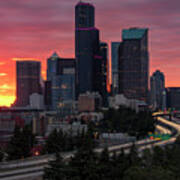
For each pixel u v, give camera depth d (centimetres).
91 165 12581
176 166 14675
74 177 12262
